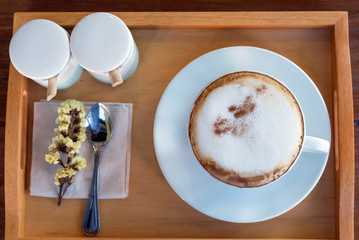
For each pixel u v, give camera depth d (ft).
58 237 1.08
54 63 1.02
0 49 1.36
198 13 1.12
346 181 1.06
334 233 1.10
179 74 1.08
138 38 1.17
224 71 1.08
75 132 1.10
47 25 1.04
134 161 1.14
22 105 1.13
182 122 1.07
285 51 1.16
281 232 1.10
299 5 1.35
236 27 1.15
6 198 1.09
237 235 1.11
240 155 0.96
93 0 1.37
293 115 0.97
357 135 1.30
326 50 1.16
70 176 1.07
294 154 0.96
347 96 1.08
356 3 1.33
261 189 1.06
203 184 1.06
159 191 1.13
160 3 1.38
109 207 1.12
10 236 1.08
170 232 1.11
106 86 1.16
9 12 1.36
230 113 0.97
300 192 1.05
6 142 1.09
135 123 1.16
